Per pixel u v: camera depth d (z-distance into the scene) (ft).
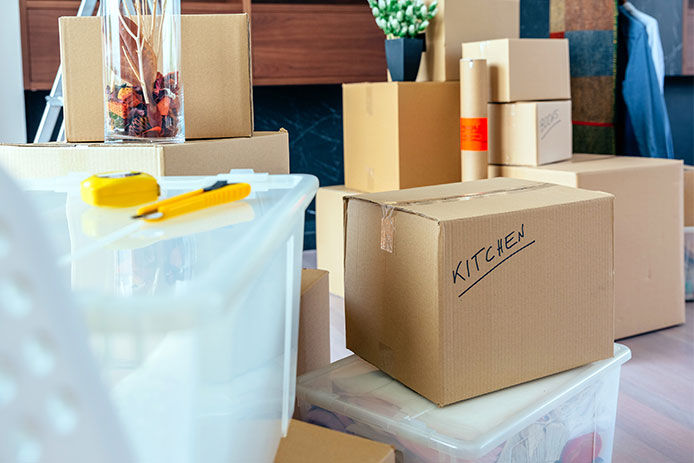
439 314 3.26
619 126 11.22
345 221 3.92
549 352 3.66
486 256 3.35
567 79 8.48
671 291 7.80
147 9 3.69
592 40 11.11
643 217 7.50
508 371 3.53
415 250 3.37
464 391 3.40
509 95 8.05
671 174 7.66
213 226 1.96
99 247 1.78
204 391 1.40
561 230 3.60
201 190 2.32
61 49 4.08
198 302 1.21
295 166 12.84
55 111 6.99
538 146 7.87
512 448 3.33
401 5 8.66
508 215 3.39
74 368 0.95
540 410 3.42
